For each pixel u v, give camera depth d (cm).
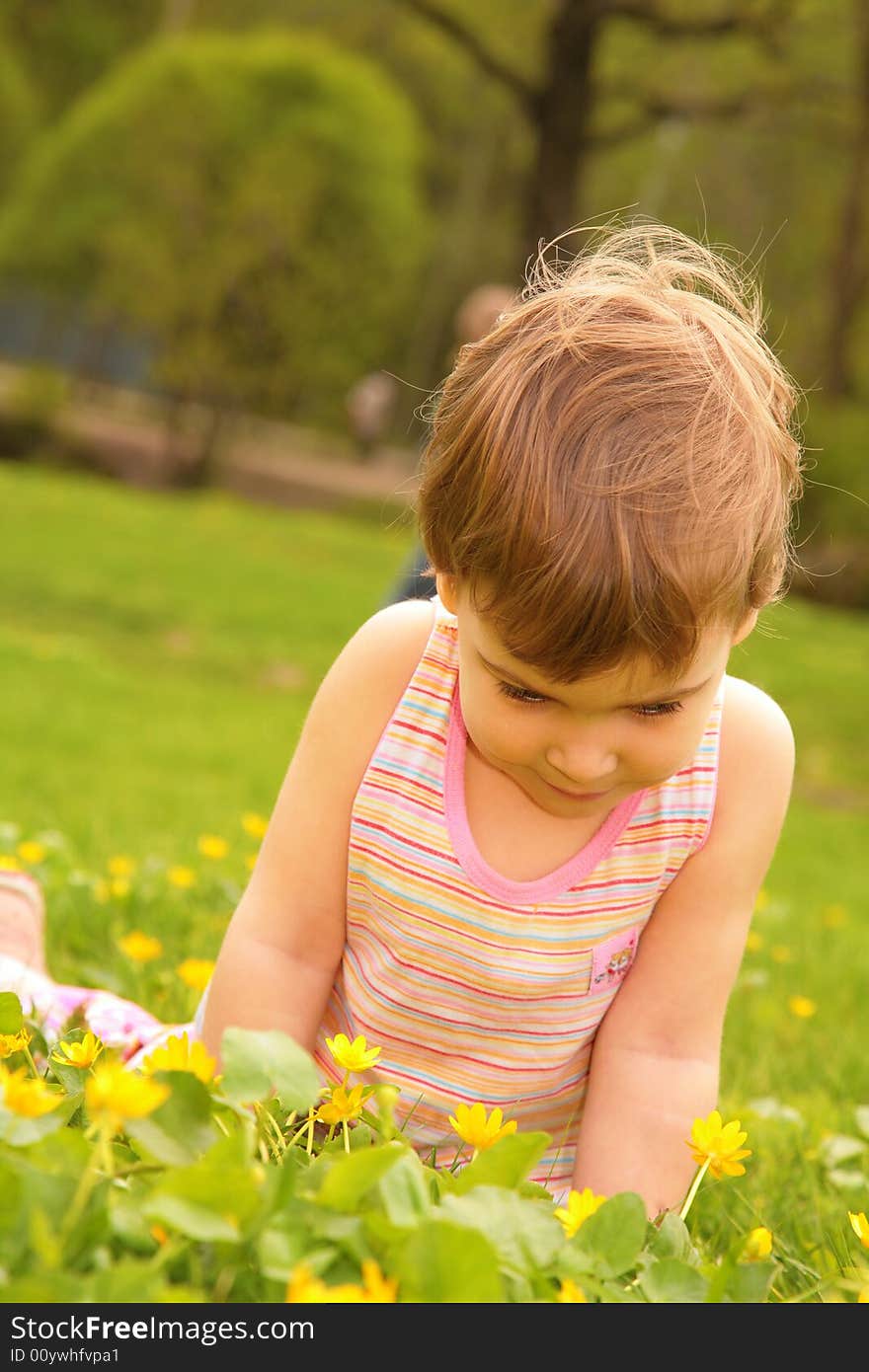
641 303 161
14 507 1953
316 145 2670
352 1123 188
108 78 3244
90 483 2566
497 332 164
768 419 156
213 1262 116
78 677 1163
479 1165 127
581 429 145
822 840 969
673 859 188
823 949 491
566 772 148
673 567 138
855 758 1394
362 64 2869
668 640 138
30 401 2741
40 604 1555
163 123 2678
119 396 3638
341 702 190
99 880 365
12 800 598
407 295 3381
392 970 192
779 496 154
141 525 1988
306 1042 195
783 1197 225
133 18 3653
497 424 148
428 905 188
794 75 2048
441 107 3681
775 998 390
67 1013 232
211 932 340
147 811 607
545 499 141
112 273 2689
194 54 2747
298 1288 98
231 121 2683
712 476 145
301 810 192
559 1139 205
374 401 1681
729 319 169
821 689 1566
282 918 193
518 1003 190
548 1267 119
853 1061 336
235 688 1358
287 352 2695
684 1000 191
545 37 2012
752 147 2972
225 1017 191
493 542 143
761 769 189
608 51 2178
